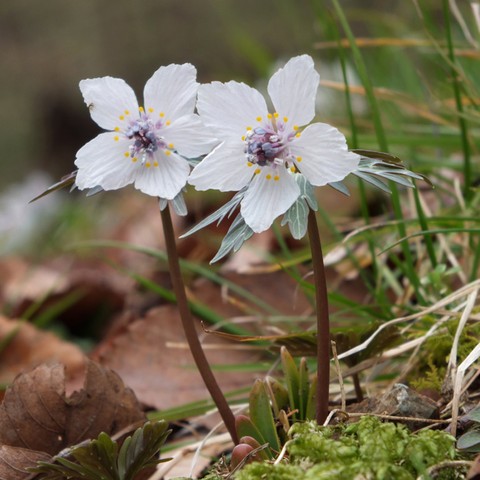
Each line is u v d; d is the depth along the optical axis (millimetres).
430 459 258
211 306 397
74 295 516
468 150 344
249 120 262
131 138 269
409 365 302
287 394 283
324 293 266
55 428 290
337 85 384
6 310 595
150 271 529
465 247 338
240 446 264
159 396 350
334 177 258
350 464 254
